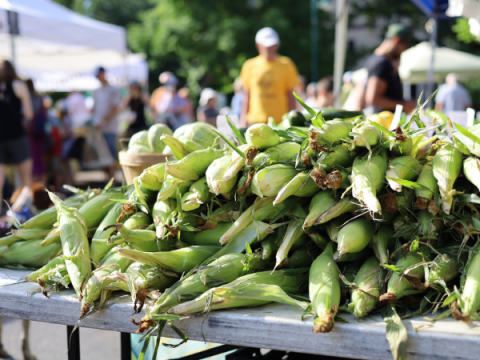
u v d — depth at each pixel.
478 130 1.26
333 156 1.24
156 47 22.30
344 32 4.79
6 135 5.39
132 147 1.79
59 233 1.47
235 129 1.38
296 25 20.47
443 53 9.52
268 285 1.14
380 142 1.27
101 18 34.28
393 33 3.89
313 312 1.10
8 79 5.38
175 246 1.37
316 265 1.19
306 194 1.27
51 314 1.27
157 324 1.11
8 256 1.55
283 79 4.97
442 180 1.16
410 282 1.10
